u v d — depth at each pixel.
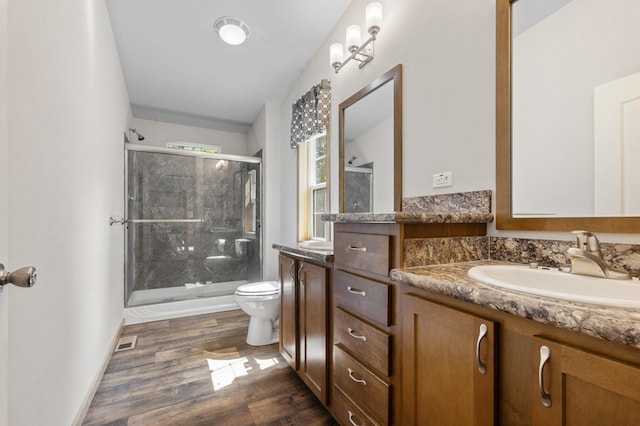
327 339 1.36
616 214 0.82
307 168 2.82
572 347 0.51
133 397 1.55
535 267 0.93
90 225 1.57
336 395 1.26
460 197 1.25
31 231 0.92
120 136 2.57
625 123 0.81
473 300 0.67
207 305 3.05
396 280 0.91
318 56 2.41
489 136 1.14
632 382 0.44
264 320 2.25
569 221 0.91
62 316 1.16
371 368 1.03
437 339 0.78
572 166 0.92
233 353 2.07
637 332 0.42
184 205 3.34
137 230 3.03
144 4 1.90
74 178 1.31
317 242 2.29
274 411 1.45
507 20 1.08
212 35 2.21
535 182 1.01
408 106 1.53
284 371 1.83
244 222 3.66
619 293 0.71
